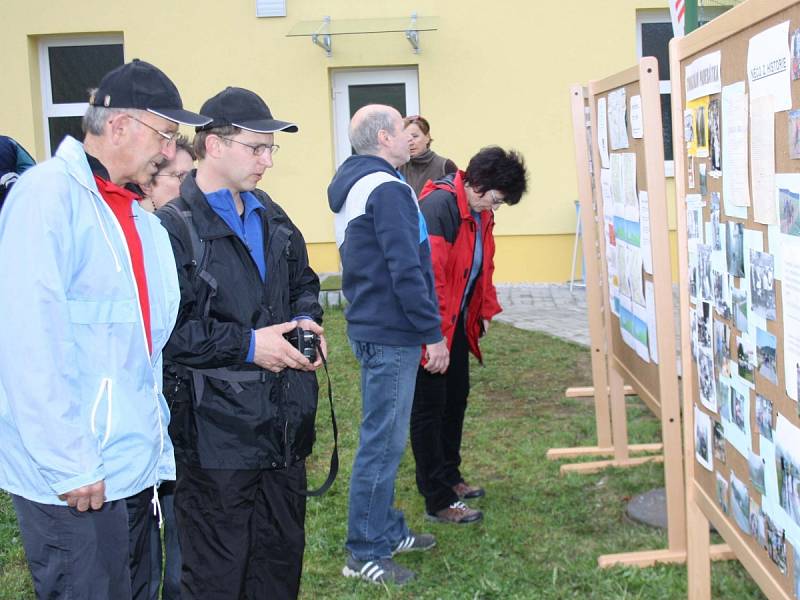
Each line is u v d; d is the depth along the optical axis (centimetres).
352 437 584
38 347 224
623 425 512
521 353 785
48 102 1108
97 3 1066
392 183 362
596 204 496
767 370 247
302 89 1074
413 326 368
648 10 1070
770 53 230
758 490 261
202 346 279
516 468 523
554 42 1065
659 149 364
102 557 246
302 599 380
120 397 243
